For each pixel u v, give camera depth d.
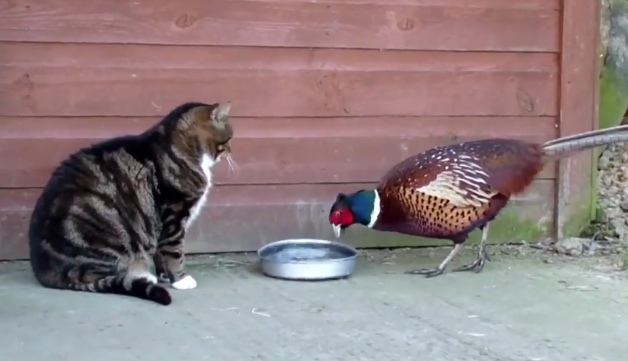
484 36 3.31
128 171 2.92
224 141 3.00
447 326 2.71
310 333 2.66
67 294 2.86
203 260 3.18
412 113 3.29
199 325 2.69
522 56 3.35
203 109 2.96
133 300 2.83
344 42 3.23
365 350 2.58
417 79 3.29
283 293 2.91
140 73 3.14
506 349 2.60
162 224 2.93
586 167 3.40
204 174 2.97
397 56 3.27
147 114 3.15
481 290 2.96
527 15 3.33
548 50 3.36
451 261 3.21
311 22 3.21
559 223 3.39
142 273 2.93
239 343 2.60
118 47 3.12
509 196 3.08
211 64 3.17
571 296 2.92
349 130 3.26
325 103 3.24
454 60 3.30
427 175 3.00
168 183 2.92
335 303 2.84
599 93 3.51
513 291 2.96
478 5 3.30
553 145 3.09
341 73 3.24
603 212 3.46
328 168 3.26
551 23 3.35
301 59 3.21
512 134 3.36
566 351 2.60
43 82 3.09
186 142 2.94
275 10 3.18
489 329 2.70
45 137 3.10
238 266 3.13
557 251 3.31
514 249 3.34
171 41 3.14
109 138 3.13
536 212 3.39
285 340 2.62
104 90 3.12
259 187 3.23
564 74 3.36
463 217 3.02
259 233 3.24
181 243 2.95
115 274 2.88
